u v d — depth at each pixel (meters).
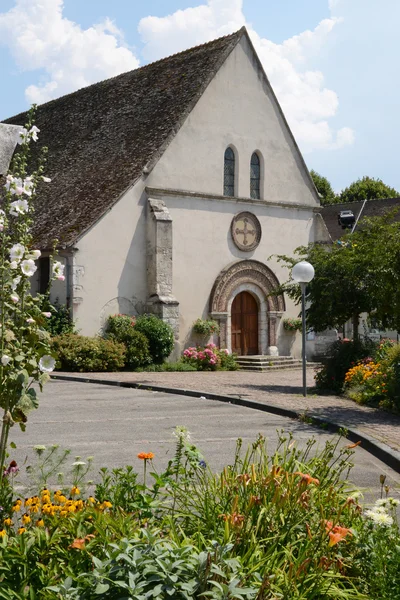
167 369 24.34
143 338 24.03
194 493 5.10
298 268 16.64
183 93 27.64
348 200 56.53
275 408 14.12
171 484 5.15
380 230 18.50
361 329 32.78
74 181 27.73
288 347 30.20
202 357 25.72
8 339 5.09
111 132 29.12
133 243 25.12
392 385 13.93
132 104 29.77
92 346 22.84
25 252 5.25
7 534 4.25
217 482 5.12
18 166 5.79
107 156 27.77
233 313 28.52
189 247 26.78
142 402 15.43
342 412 13.55
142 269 25.39
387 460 9.46
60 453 9.41
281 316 29.84
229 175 28.45
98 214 24.20
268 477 4.53
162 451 9.77
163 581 3.32
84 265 23.88
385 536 4.20
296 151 30.92
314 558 3.93
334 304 18.53
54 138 32.28
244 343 28.83
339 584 3.98
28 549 3.77
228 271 27.88
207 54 28.83
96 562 3.44
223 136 28.00
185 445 5.58
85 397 16.28
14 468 5.62
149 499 4.76
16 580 3.66
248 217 28.80
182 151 26.56
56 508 4.28
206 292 27.33
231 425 12.26
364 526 4.52
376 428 11.62
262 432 11.52
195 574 3.40
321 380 18.25
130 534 3.93
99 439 10.68
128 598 3.22
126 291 24.95
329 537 3.88
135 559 3.39
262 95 29.53
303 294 16.70
